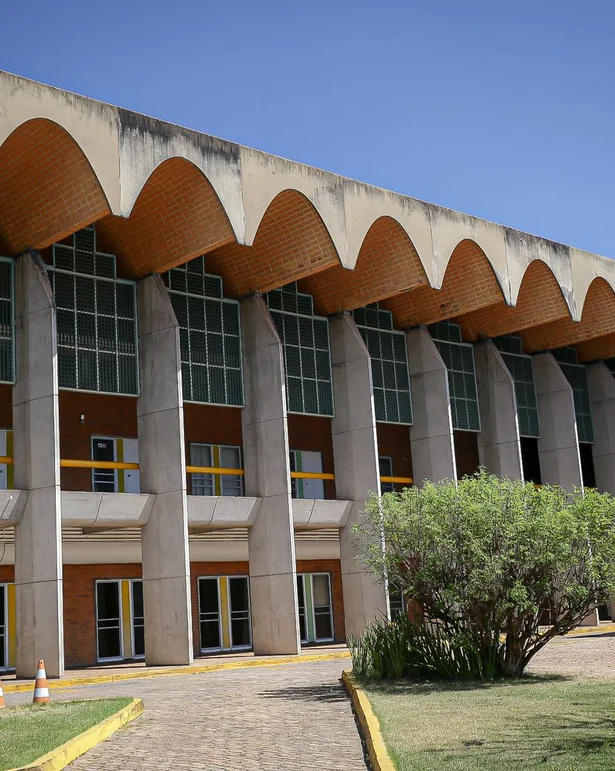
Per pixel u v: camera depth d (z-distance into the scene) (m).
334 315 32.94
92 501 25.31
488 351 37.91
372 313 34.56
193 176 25.36
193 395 28.39
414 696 14.21
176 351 26.64
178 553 25.77
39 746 9.83
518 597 16.56
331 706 13.91
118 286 27.16
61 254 26.05
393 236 30.77
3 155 23.23
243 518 28.83
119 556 29.44
